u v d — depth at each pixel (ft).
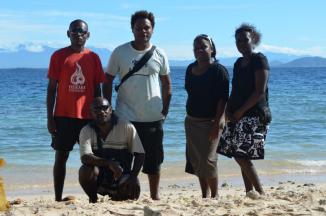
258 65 17.70
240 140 18.04
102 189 18.26
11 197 25.07
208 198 18.79
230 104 18.34
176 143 42.96
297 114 68.54
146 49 18.60
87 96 18.65
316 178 30.89
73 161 34.30
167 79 19.26
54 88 18.75
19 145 42.63
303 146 42.63
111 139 18.11
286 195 19.08
